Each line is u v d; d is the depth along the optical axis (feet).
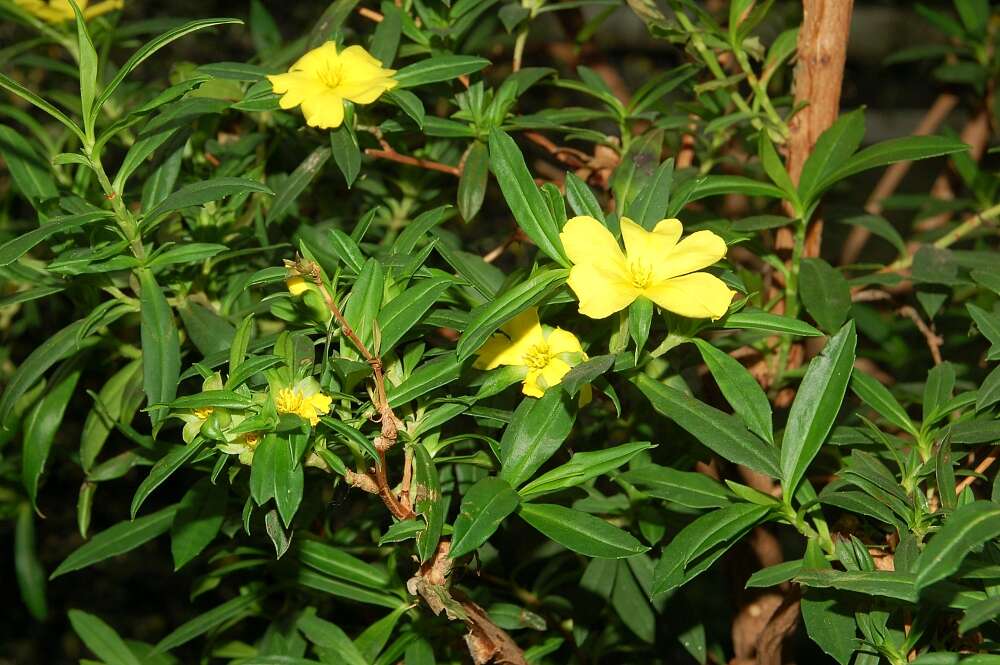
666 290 2.51
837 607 2.60
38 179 2.81
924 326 3.02
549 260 2.80
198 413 2.51
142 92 3.24
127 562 4.78
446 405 2.60
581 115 3.02
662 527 2.82
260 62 3.22
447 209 3.08
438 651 2.92
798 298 2.94
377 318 2.55
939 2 5.25
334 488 2.65
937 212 3.47
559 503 2.83
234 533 2.88
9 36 4.70
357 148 2.74
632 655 3.15
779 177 2.87
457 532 2.48
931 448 2.71
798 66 2.95
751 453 2.56
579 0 3.10
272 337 2.63
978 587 2.51
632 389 2.93
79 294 2.90
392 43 2.86
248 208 3.00
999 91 3.52
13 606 4.67
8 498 3.27
